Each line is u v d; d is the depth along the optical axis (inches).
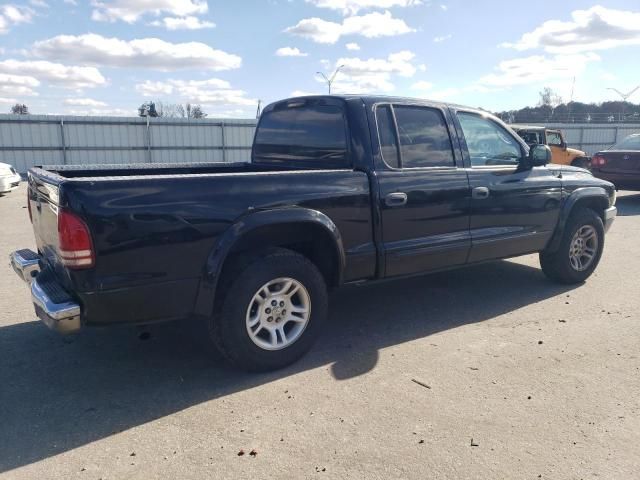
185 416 129.0
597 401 134.2
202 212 135.1
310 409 131.3
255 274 144.8
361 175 163.6
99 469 108.3
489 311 203.2
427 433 120.0
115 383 146.7
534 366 154.4
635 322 189.9
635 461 109.8
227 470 107.7
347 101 170.1
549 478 104.6
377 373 151.1
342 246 160.7
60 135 1095.6
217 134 1244.5
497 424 123.6
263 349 149.6
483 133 201.8
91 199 122.2
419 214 177.0
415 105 181.8
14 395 140.0
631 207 489.1
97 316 127.1
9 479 105.2
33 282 140.3
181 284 134.6
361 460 110.4
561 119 1569.9
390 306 210.1
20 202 542.3
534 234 213.6
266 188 145.4
